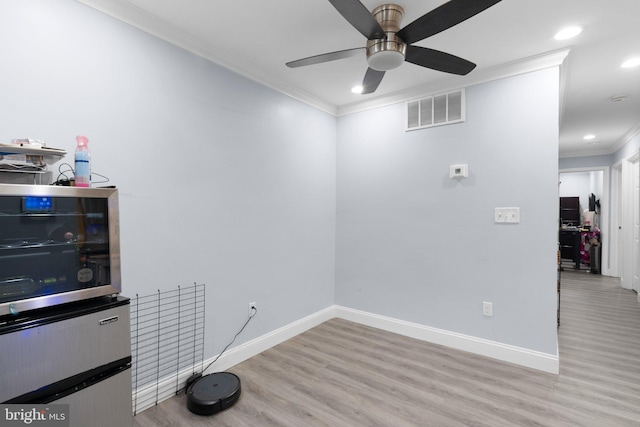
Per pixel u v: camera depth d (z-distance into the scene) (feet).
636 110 12.44
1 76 4.85
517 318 8.53
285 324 10.07
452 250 9.55
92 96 5.81
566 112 12.74
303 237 10.71
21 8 5.02
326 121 11.63
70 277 4.59
